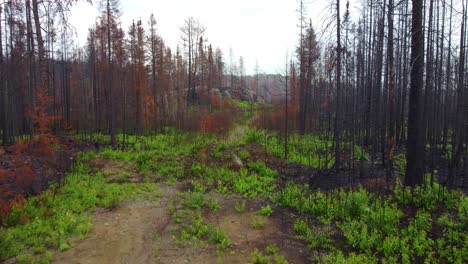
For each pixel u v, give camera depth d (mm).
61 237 7352
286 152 17375
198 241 7617
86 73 33281
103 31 21188
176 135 22406
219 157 16375
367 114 15141
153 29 35250
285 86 18188
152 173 14438
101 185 11773
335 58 12922
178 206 10242
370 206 9016
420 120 10000
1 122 21047
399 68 15203
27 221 7895
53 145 14250
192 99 42500
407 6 12172
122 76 24703
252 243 7586
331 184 12328
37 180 11070
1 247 6434
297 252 7117
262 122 28562
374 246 7070
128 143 20688
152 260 6641
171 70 40562
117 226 8398
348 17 14414
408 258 6402
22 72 13789
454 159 10500
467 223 7371
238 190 12250
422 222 7617
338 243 7469
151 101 29109
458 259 6137
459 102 12352
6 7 11695
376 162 15867
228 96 49062
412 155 10133
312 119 26484
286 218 9352
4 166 11914
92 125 24844
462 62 12453
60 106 25328
